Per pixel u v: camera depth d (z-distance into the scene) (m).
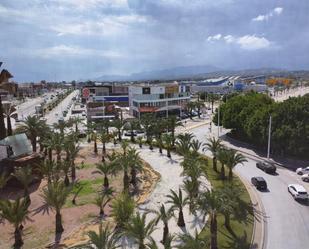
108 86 169.38
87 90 142.88
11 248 32.88
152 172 56.75
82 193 47.50
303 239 34.31
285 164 61.34
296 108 61.84
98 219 38.88
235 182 50.59
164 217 32.25
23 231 36.44
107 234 28.81
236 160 49.53
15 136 54.56
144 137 89.50
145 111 124.06
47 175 48.62
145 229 28.75
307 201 44.19
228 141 81.25
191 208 36.34
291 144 60.25
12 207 32.78
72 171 53.94
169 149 67.50
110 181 52.72
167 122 78.81
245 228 35.81
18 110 162.25
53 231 36.16
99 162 64.12
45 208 42.50
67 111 155.88
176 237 32.78
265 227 36.81
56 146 56.88
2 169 50.72
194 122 117.94
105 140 70.62
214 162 56.59
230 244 32.25
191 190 39.09
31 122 66.94
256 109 75.25
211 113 137.25
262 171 57.47
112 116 118.50
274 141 63.53
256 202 43.66
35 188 50.31
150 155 69.31
